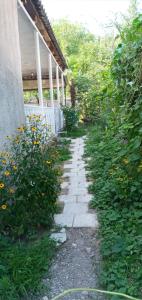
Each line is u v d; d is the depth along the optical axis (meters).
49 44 8.99
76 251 2.98
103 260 2.75
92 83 15.45
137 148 3.24
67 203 4.28
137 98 3.24
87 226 3.49
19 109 4.43
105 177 4.94
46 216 3.41
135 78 3.21
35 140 3.65
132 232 3.05
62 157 7.22
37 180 3.33
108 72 5.36
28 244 3.06
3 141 3.59
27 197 3.28
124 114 3.52
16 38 4.52
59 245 3.08
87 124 15.80
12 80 4.12
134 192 3.68
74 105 16.47
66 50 31.00
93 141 8.97
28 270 2.53
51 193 3.46
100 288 2.40
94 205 4.04
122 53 3.61
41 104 7.23
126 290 2.25
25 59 10.23
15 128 4.12
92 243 3.12
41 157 3.58
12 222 3.22
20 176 3.30
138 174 3.62
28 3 5.55
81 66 20.55
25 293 2.32
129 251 2.73
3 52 3.74
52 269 2.70
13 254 2.75
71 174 5.91
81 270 2.66
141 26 3.19
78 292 2.38
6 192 3.14
